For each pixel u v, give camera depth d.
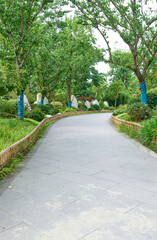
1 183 5.71
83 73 48.59
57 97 56.78
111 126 20.80
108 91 76.44
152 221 3.75
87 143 11.71
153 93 24.59
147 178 6.06
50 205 4.38
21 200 4.63
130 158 8.38
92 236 3.32
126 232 3.42
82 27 37.69
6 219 3.85
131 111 18.70
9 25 20.88
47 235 3.36
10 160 7.22
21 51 22.23
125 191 5.11
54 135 15.05
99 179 5.98
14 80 10.75
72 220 3.79
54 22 22.89
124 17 20.98
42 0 21.08
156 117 12.12
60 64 36.25
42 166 7.34
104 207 4.28
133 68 22.52
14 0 20.80
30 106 38.03
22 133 12.28
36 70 33.06
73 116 38.44
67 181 5.84
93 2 21.09
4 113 24.97
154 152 9.30
